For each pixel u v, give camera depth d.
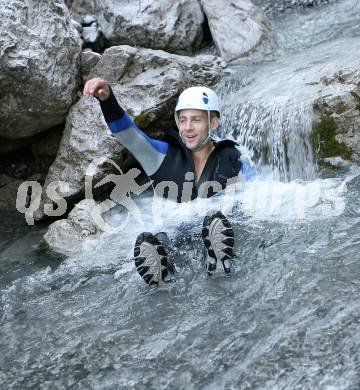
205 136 3.36
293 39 6.14
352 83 4.20
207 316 2.69
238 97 4.80
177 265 3.14
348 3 6.84
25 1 4.46
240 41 5.73
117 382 2.36
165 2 5.82
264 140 4.38
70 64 4.72
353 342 2.32
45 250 3.91
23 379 2.46
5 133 4.70
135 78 4.73
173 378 2.33
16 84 4.32
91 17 5.91
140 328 2.70
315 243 3.17
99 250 3.72
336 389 2.11
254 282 2.89
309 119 4.19
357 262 2.88
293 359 2.30
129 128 3.24
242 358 2.37
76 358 2.55
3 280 3.53
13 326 2.91
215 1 6.04
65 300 3.12
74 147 4.47
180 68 4.79
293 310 2.60
